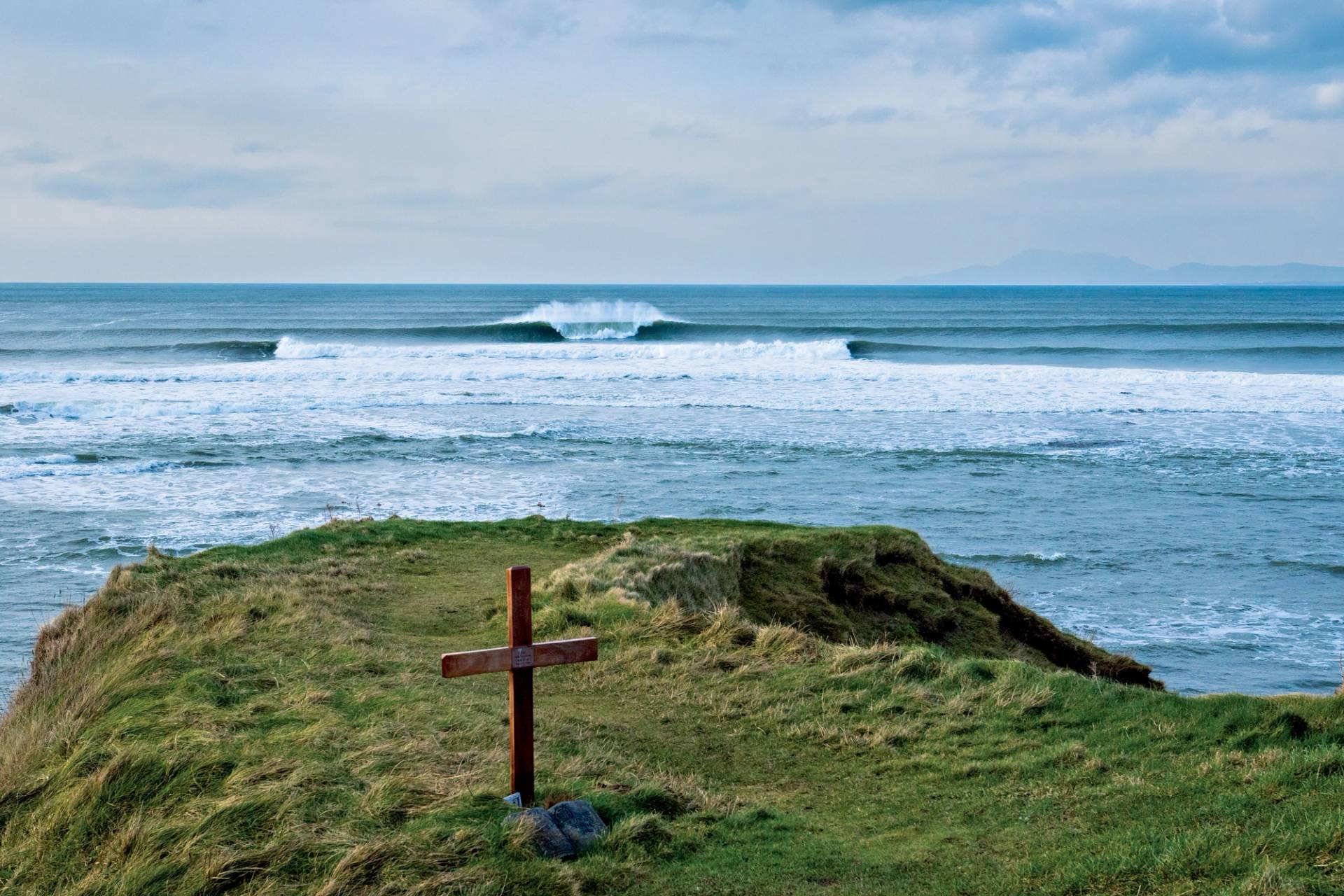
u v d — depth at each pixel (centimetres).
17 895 626
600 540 1919
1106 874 586
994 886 598
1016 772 814
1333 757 718
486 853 613
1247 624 2109
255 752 746
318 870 592
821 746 910
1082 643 1858
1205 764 777
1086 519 2853
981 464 3488
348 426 3984
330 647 1083
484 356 6488
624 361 6250
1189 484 3238
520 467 3316
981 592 1884
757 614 1638
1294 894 517
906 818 737
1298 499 3064
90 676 1027
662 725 959
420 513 2670
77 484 2953
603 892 598
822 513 2838
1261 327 9069
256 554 1653
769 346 6856
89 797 698
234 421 4053
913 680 1071
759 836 691
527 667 684
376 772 724
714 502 2916
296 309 13875
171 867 601
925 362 6888
